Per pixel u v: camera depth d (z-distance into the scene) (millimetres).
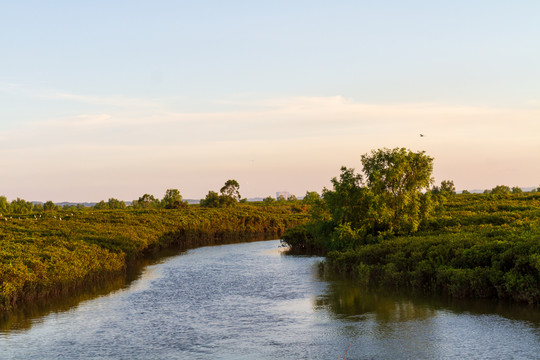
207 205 123188
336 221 45719
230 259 52875
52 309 28641
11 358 19469
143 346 20625
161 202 135500
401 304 26109
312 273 40156
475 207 64375
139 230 66375
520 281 23844
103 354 19719
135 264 50969
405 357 17750
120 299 31406
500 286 25016
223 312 26672
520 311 22719
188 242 75438
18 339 22188
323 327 22500
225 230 86375
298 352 18984
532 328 20016
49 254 37219
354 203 45125
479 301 25312
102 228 62375
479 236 34094
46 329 23875
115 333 22844
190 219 83000
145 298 31500
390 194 44312
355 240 43156
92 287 36688
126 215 83688
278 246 67062
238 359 18484
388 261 33812
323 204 56688
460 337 19578
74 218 77625
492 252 27969
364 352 18562
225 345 20359
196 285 36094
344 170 45844
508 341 18672
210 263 49688
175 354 19406
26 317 26594
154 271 45000
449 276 27531
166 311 27375
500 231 34719
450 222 46469
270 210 117000
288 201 160500
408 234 43375
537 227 34312
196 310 27406
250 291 32906
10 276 29766
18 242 43500
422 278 29672
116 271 43250
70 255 38500
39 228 55969
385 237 42656
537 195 84750
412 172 44656
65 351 20234
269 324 23609
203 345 20484
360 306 26391
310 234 60219
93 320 25594
